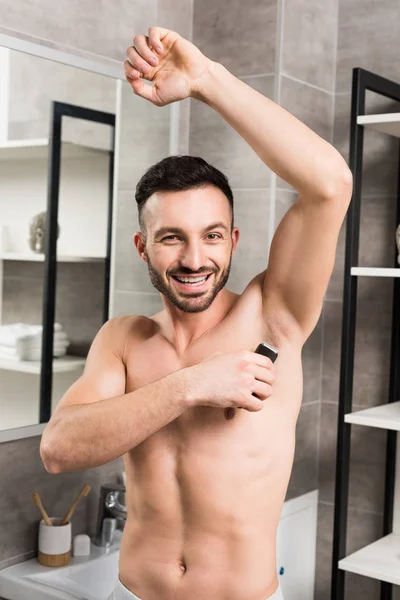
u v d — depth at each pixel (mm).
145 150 2047
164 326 1058
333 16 2242
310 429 2281
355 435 2264
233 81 873
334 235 926
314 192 883
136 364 1043
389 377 2197
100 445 896
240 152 2109
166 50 872
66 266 1838
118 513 1898
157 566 1016
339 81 2260
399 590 2178
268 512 1010
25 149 1732
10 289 1710
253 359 895
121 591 1054
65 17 1823
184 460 994
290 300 988
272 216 2059
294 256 954
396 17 2158
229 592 996
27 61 1727
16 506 1781
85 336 1895
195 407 992
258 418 992
